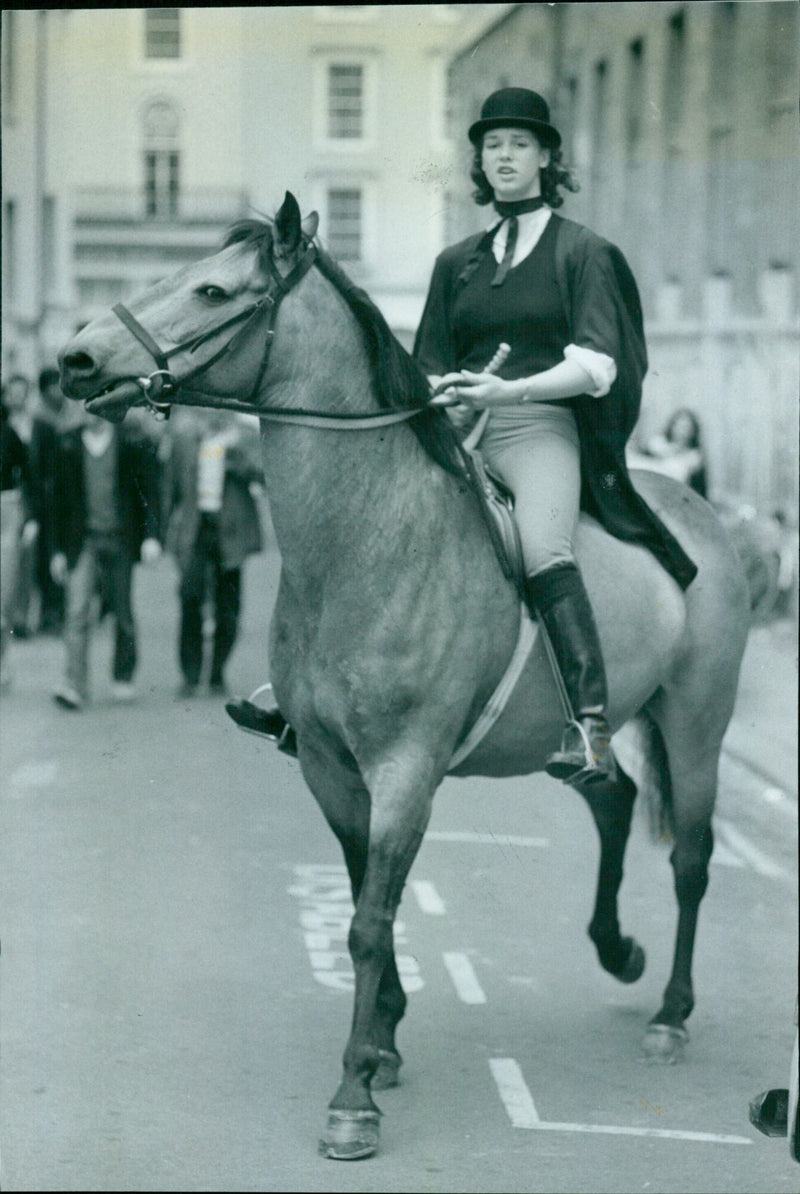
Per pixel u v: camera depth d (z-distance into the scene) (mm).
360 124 33875
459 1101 8578
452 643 7824
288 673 7996
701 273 31234
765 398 29016
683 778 9375
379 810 7727
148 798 15344
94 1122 8156
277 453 7715
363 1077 7855
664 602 8844
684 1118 8406
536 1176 7645
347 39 29281
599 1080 8922
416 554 7754
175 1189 7387
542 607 8094
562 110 28875
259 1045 9273
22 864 12898
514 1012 10000
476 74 14023
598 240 8469
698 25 29312
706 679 9188
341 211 36812
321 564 7727
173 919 11562
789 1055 9305
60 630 26359
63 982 10227
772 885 12922
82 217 44000
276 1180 7516
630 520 8758
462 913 12000
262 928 11422
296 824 14492
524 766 8562
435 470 7941
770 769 16031
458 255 8719
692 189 30797
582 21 27750
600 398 8484
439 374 8711
